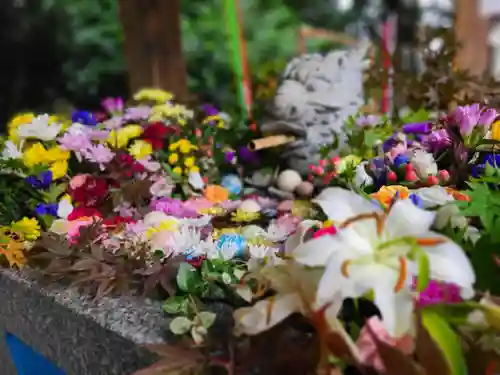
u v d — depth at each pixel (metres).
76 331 0.40
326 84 0.66
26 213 0.60
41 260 0.48
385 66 0.80
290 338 0.29
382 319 0.25
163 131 0.66
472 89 0.74
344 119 0.66
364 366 0.25
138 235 0.48
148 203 0.59
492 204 0.31
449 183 0.51
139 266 0.43
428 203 0.37
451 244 0.25
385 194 0.43
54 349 0.44
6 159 0.60
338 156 0.62
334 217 0.28
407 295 0.24
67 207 0.57
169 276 0.40
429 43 0.79
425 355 0.24
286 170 0.66
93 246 0.45
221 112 0.83
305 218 0.52
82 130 0.65
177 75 1.06
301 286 0.27
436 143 0.54
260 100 0.76
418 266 0.24
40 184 0.59
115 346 0.36
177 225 0.50
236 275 0.39
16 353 0.53
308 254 0.26
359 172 0.54
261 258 0.37
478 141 0.51
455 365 0.24
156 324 0.36
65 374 0.43
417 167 0.51
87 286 0.43
